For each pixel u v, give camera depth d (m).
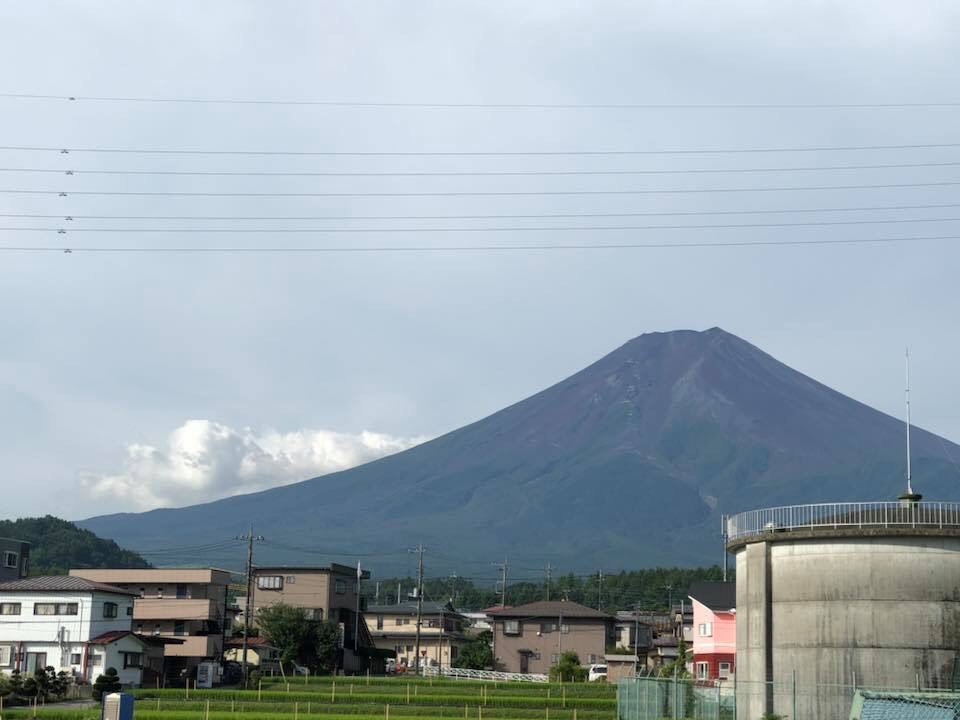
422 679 102.19
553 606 141.12
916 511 46.91
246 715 66.75
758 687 48.72
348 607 136.00
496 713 72.81
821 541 47.94
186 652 112.19
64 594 94.19
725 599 94.31
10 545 123.69
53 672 83.25
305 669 119.44
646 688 55.41
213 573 119.69
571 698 83.19
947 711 39.91
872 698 40.81
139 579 119.50
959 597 45.59
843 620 46.72
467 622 195.00
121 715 43.47
